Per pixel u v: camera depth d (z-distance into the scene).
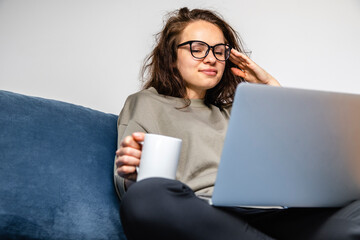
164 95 1.51
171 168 0.96
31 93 2.09
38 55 2.12
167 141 0.96
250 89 0.81
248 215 1.06
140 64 2.16
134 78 2.16
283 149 0.86
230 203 0.88
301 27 2.24
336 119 0.87
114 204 1.25
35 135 1.18
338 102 0.86
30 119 1.20
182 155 1.33
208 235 0.85
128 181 1.19
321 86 2.23
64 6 2.16
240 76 1.68
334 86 2.23
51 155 1.18
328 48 2.23
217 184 0.86
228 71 1.70
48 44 2.12
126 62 2.16
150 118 1.38
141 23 2.19
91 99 2.12
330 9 2.24
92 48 2.15
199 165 1.29
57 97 2.10
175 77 1.56
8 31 2.12
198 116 1.47
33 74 2.10
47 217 1.07
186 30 1.56
